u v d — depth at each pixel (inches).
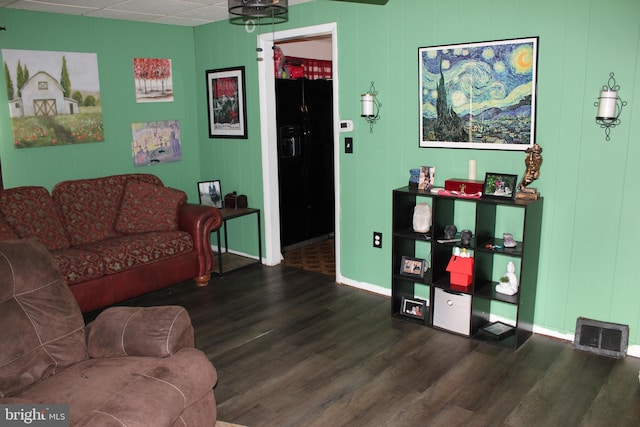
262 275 180.4
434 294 133.9
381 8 144.7
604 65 111.7
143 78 188.4
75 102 171.3
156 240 156.6
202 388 81.2
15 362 79.9
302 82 198.5
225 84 193.0
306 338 130.4
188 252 164.1
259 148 187.0
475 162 132.5
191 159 208.5
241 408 99.7
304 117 201.9
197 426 82.1
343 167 163.0
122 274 147.3
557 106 119.2
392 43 144.2
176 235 161.9
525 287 122.2
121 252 147.4
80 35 170.4
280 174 196.9
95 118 176.9
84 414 69.0
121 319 88.7
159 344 83.7
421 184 138.3
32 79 160.6
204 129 205.8
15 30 155.8
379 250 159.2
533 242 122.7
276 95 187.9
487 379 109.3
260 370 114.5
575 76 115.6
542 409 98.0
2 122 156.4
